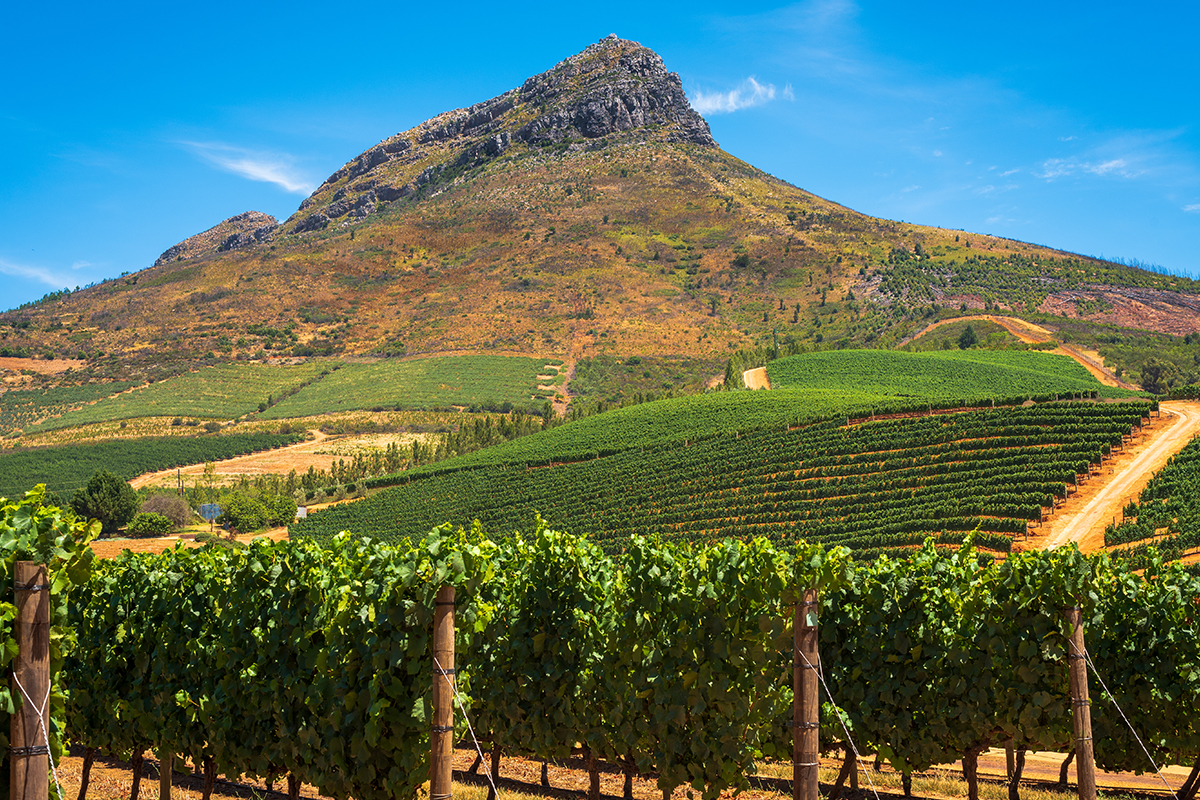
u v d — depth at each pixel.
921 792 15.95
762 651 11.66
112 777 16.94
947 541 46.00
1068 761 16.03
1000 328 181.88
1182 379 129.12
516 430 119.06
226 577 13.55
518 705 14.42
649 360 193.38
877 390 119.19
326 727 11.32
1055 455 55.75
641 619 12.71
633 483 73.88
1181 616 14.33
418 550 10.13
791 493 60.09
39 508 7.61
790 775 17.14
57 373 191.25
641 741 12.85
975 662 13.42
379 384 175.25
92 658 14.61
